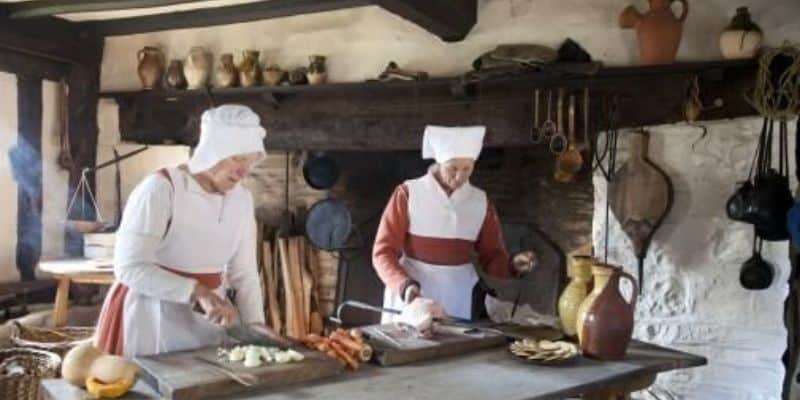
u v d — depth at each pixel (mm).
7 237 3932
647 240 3090
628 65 3154
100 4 3387
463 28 3365
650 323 3137
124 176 4418
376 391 1750
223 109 2105
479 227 2697
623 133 3154
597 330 2033
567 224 3535
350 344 1997
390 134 3656
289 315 4098
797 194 2727
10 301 3855
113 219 4379
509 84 3344
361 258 4031
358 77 3715
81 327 3713
